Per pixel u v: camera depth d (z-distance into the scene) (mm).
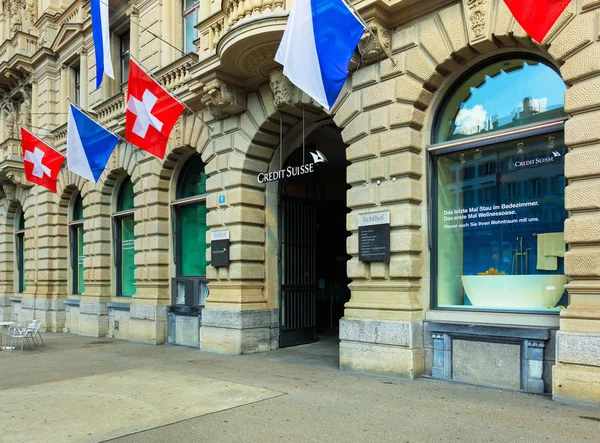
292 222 11789
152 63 13977
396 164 8031
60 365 10031
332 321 16031
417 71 7840
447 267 8031
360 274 8375
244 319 10555
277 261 11359
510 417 5652
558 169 6973
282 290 11383
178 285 13047
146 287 13469
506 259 7449
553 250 6973
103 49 11617
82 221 17531
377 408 6152
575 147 6324
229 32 9156
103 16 11617
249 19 8828
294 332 11586
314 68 7711
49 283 18625
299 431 5363
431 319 7836
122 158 14594
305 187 12188
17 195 21328
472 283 7770
